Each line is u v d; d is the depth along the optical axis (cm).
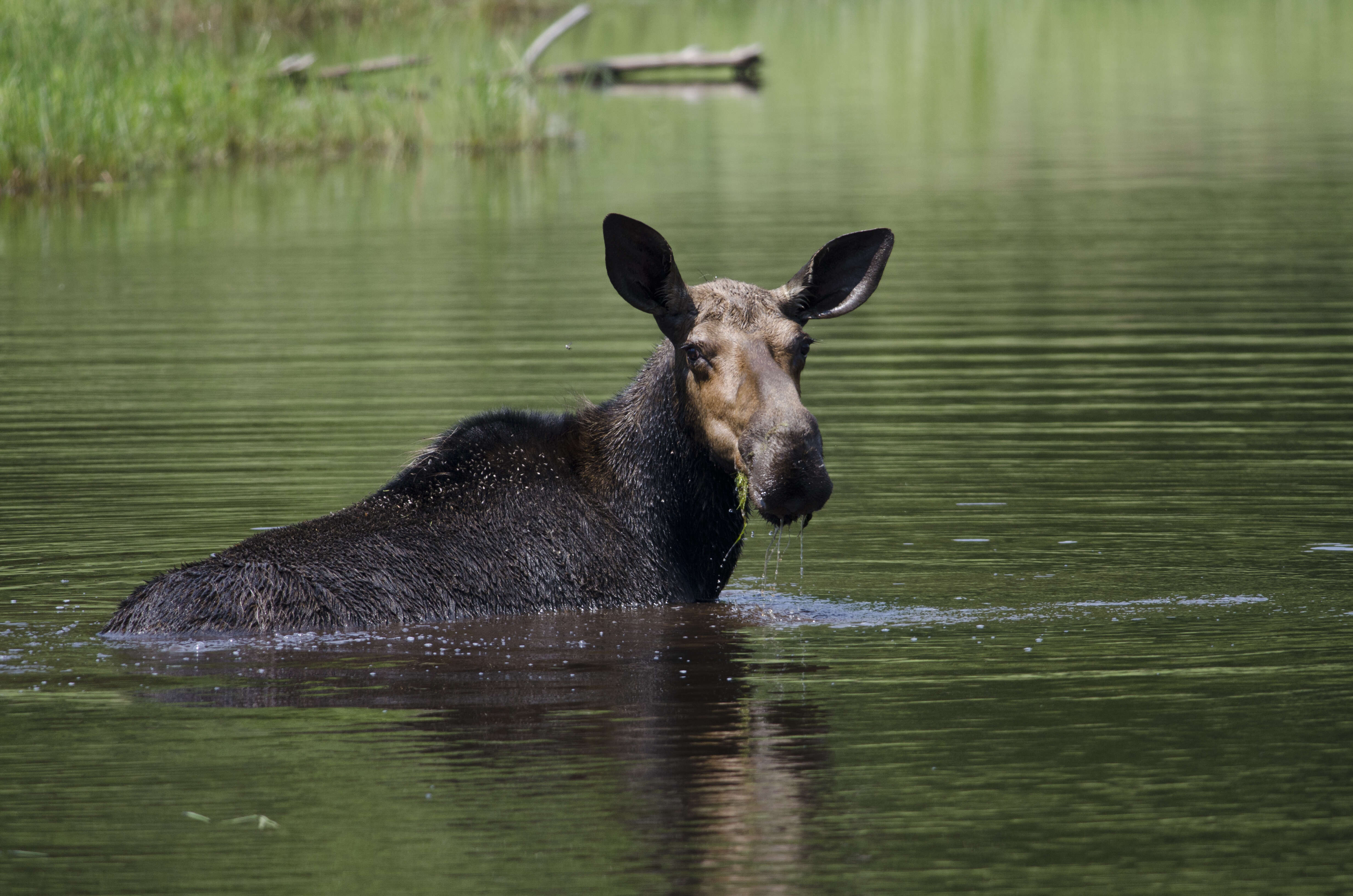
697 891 1152
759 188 5791
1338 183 5716
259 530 2241
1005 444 2748
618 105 8231
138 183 6262
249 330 3825
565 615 1870
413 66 7806
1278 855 1202
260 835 1248
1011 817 1270
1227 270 4378
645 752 1411
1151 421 2889
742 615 1872
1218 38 10850
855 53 10369
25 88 6138
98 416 3011
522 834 1244
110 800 1316
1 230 5281
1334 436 2752
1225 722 1470
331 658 1680
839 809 1286
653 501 1969
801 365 1819
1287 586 1941
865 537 2225
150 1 8619
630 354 3500
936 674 1627
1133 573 2017
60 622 1812
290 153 6856
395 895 1149
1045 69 9581
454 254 4806
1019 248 4784
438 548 1855
